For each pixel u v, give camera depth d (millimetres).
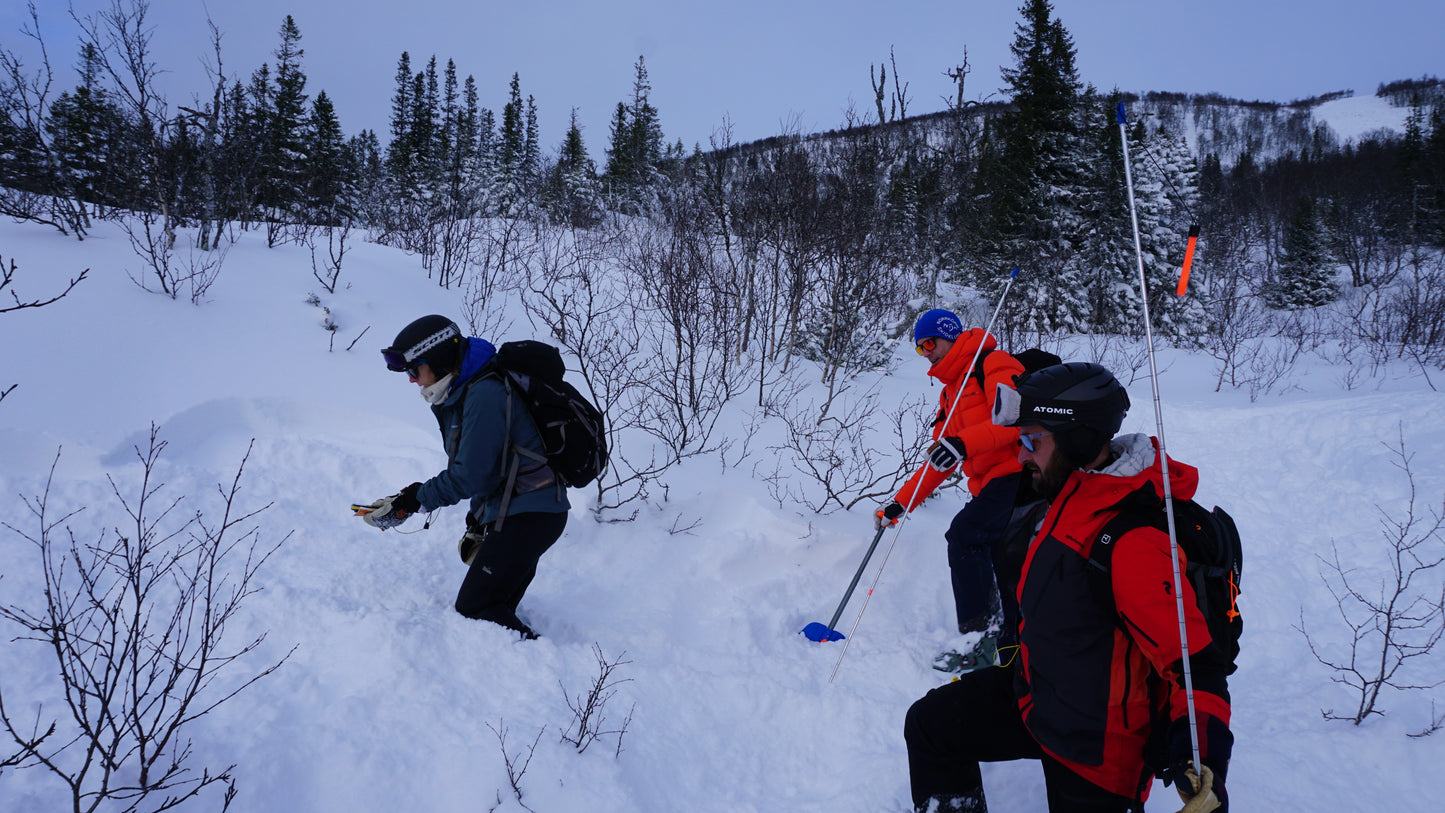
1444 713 2713
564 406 3031
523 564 3020
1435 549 4051
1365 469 5391
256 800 2104
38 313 4672
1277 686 3043
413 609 3115
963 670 3170
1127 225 18750
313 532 3727
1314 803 2295
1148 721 1643
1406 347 11742
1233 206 41062
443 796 2227
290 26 17016
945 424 3338
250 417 4555
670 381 5938
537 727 2502
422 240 9133
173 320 5141
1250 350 13570
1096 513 1604
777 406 6418
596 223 13406
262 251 7254
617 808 2273
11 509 3303
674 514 4336
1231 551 1592
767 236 8383
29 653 2543
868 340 8281
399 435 4797
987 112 16516
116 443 3930
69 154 6930
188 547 3359
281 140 15336
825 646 3414
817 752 2723
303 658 2768
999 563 2338
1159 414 1521
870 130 12398
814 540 4125
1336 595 3754
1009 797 2406
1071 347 14688
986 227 17812
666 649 3215
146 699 2404
